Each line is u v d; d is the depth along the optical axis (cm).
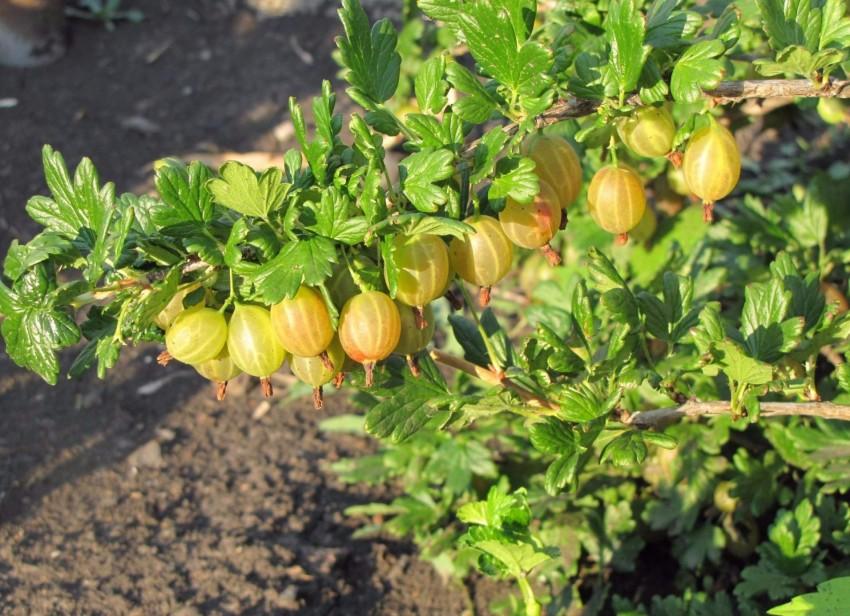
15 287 47
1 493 93
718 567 83
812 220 82
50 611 82
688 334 57
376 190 45
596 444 54
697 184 52
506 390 54
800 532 71
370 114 49
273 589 85
